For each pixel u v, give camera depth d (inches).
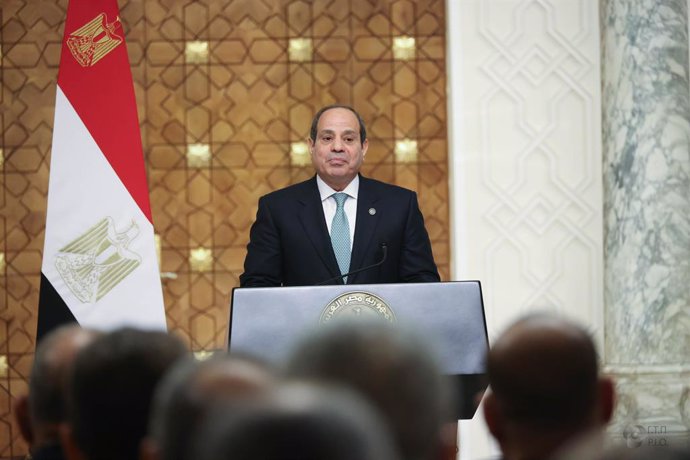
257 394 88.5
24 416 185.8
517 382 143.3
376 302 312.5
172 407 107.4
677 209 538.6
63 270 480.1
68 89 491.5
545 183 630.5
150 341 145.8
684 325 530.9
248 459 83.4
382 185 410.6
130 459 145.2
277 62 666.8
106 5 499.8
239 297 311.0
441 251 662.5
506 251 628.7
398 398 112.0
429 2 667.4
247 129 666.2
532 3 631.8
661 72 548.1
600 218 627.8
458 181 629.9
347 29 667.4
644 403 512.1
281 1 666.2
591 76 630.5
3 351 651.5
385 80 666.8
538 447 144.8
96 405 143.4
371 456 83.7
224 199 665.0
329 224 405.4
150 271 484.1
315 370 113.4
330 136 404.2
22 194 655.1
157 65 661.9
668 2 552.7
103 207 485.4
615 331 548.4
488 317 626.5
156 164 661.3
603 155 570.9
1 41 653.9
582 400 143.3
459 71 631.8
